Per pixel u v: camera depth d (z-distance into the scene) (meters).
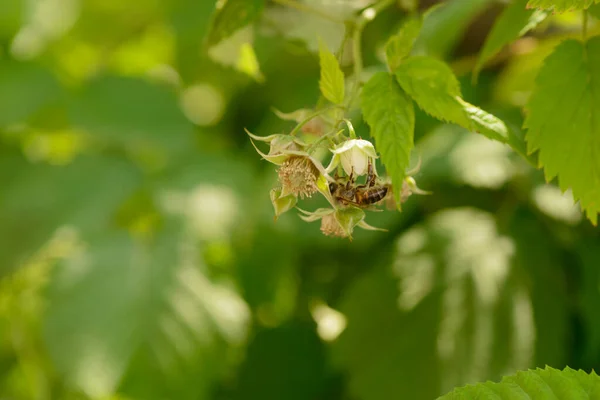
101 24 0.89
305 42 0.49
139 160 0.71
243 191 0.65
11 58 0.78
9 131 0.73
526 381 0.41
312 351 0.65
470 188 0.59
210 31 0.45
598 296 0.55
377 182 0.43
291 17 0.49
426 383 0.55
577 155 0.42
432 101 0.41
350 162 0.41
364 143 0.41
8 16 0.79
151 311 0.59
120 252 0.62
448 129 0.58
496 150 0.56
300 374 0.64
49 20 0.88
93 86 0.76
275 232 0.60
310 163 0.42
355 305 0.57
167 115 0.74
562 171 0.42
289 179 0.42
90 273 0.60
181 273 0.61
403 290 0.57
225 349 0.60
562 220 0.56
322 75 0.42
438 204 0.60
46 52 0.86
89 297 0.59
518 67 0.56
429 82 0.41
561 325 0.55
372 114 0.41
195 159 0.69
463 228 0.58
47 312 0.59
